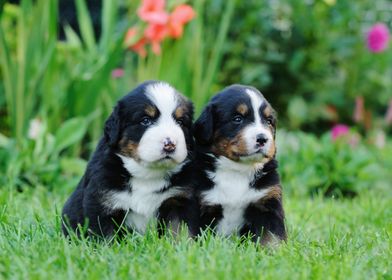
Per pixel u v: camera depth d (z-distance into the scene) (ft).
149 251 13.50
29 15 26.84
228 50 35.53
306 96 38.29
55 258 12.69
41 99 27.76
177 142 14.98
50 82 26.14
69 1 39.81
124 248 13.70
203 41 31.83
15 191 20.58
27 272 11.93
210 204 16.15
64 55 27.91
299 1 37.27
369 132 37.81
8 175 22.70
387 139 39.29
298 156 28.30
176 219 15.79
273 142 16.03
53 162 24.73
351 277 11.84
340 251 14.29
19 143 25.43
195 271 11.97
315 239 15.98
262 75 35.50
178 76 26.71
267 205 16.12
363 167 27.63
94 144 27.07
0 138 25.76
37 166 24.29
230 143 15.96
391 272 12.61
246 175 16.17
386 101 39.22
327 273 12.07
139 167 15.51
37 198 20.51
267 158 15.83
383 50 37.70
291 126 36.91
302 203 22.52
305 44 37.60
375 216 19.79
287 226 17.29
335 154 27.89
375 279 12.00
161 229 15.62
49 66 26.05
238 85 16.83
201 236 14.67
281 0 37.29
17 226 15.60
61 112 27.84
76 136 25.22
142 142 15.20
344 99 38.42
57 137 25.17
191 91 27.27
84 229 15.20
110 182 15.49
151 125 15.37
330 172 27.27
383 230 16.69
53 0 25.58
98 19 40.22
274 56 36.11
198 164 16.42
